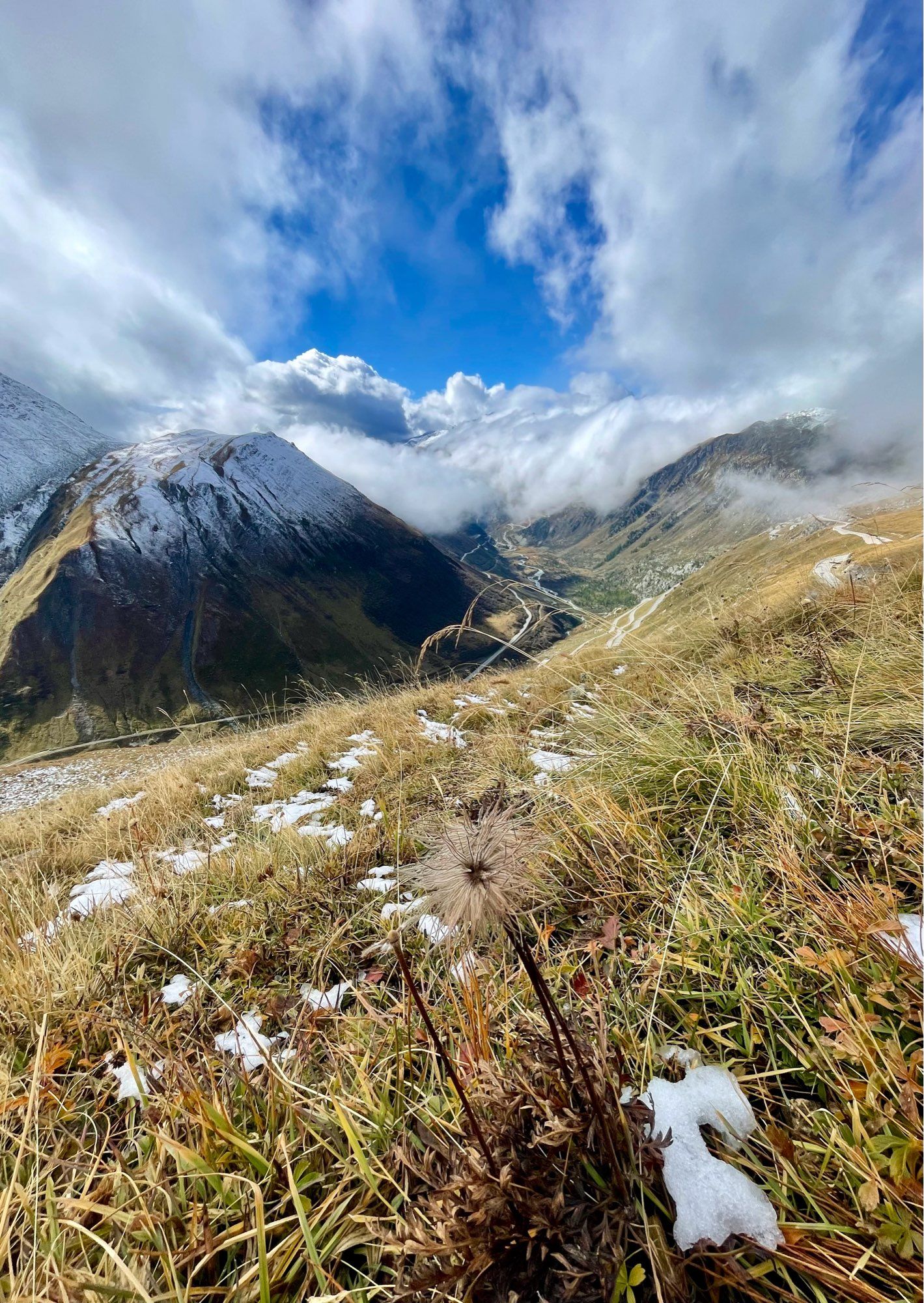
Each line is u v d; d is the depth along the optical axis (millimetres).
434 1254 1107
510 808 1214
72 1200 1329
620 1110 1206
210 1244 1262
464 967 1707
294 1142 1436
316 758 6363
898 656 3393
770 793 2402
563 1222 1126
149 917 2922
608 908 2211
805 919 1754
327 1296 1124
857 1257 1036
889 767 2379
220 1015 2240
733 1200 1134
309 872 3230
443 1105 1529
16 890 3623
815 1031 1466
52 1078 1843
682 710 3629
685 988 1733
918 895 1805
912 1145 1073
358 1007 2121
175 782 6910
